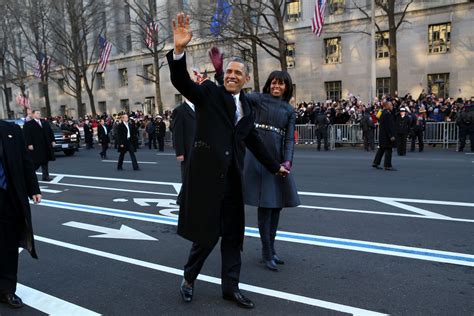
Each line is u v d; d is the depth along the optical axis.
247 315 3.43
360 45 28.22
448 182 9.05
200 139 3.37
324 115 17.45
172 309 3.58
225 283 3.66
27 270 4.64
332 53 29.75
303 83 30.83
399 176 10.07
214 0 24.03
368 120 16.75
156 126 21.34
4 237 3.73
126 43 42.28
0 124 3.80
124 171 13.12
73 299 3.87
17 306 3.71
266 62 32.28
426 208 6.80
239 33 22.12
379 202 7.34
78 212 7.50
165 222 6.58
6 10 36.56
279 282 4.07
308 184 9.38
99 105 45.78
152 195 8.90
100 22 40.72
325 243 5.21
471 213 6.42
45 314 3.60
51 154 11.52
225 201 3.49
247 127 3.50
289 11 31.25
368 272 4.25
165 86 39.44
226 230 3.57
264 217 4.37
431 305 3.49
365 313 3.38
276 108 4.33
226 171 3.34
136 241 5.59
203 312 3.51
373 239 5.30
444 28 25.44
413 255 4.70
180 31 3.10
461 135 15.49
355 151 16.89
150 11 30.53
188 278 3.66
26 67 49.75
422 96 22.22
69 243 5.61
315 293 3.80
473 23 24.30
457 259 4.54
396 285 3.92
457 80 25.03
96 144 29.28
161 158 17.06
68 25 38.56
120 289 4.05
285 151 4.32
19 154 3.85
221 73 3.89
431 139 17.11
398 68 27.02
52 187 10.50
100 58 32.81
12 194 3.74
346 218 6.35
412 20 26.25
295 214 6.68
